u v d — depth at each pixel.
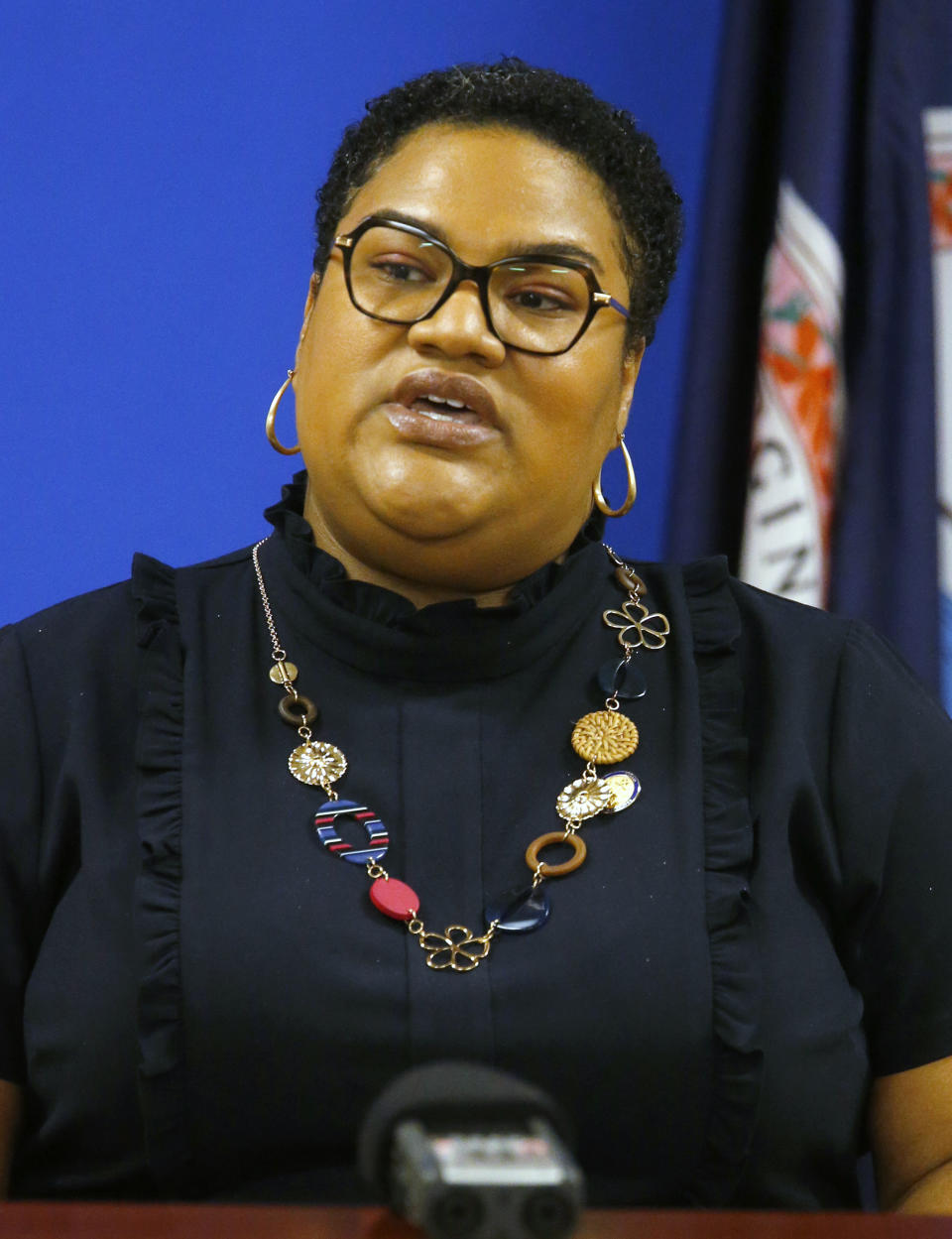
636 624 4.18
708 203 6.80
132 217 6.88
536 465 3.79
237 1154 3.55
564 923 3.65
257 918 3.58
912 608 6.44
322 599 4.00
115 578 6.82
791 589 6.48
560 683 4.05
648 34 7.34
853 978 4.05
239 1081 3.51
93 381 6.82
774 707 4.09
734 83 6.80
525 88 3.99
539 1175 1.93
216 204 6.95
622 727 3.96
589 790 3.85
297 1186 3.54
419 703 3.95
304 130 7.04
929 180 6.56
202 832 3.71
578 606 4.13
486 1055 3.51
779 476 6.53
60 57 6.82
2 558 6.72
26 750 3.93
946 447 6.56
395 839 3.77
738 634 4.19
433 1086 2.17
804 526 6.48
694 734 3.98
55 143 6.82
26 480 6.75
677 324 7.32
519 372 3.75
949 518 6.54
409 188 3.89
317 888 3.64
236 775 3.81
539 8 7.27
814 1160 3.75
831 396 6.50
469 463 3.74
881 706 4.16
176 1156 3.54
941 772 4.12
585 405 3.83
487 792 3.85
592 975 3.59
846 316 6.66
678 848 3.79
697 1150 3.62
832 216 6.53
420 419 3.73
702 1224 2.56
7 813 3.87
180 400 6.90
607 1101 3.56
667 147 7.35
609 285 3.98
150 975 3.52
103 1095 3.58
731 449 6.75
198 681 3.96
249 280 6.97
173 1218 2.46
